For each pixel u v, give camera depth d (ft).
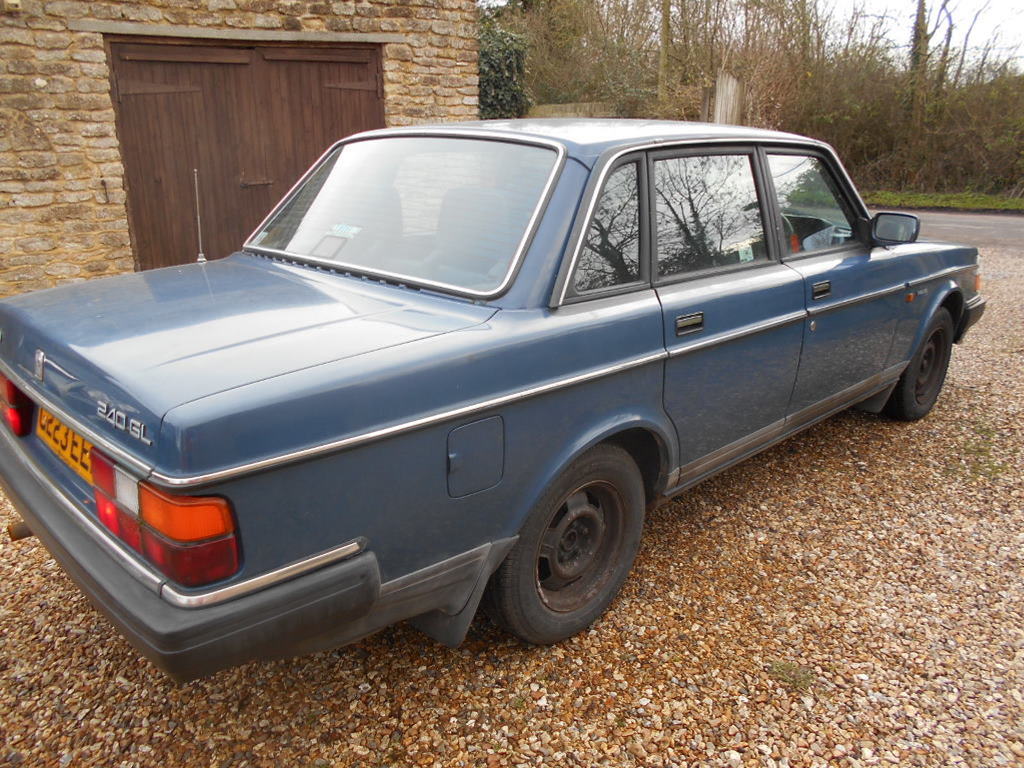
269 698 8.11
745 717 7.96
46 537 6.97
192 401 5.65
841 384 12.98
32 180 20.85
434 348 6.87
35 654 8.70
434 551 7.18
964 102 66.03
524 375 7.48
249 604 5.83
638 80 62.80
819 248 12.28
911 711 8.08
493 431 7.32
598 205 8.45
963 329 16.72
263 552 5.96
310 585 6.15
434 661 8.71
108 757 7.33
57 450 7.36
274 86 24.44
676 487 10.16
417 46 26.73
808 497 12.85
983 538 11.62
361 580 6.44
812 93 70.38
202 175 23.73
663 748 7.55
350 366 6.33
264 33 23.61
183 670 5.68
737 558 10.98
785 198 11.56
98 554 6.35
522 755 7.43
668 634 9.27
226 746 7.48
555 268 7.96
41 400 7.11
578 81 64.95
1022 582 10.49
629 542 9.59
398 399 6.51
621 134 9.20
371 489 6.49
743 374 10.50
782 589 10.25
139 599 5.81
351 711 7.95
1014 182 65.62
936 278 14.89
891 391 15.19
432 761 7.35
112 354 6.46
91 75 21.13
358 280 8.63
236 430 5.64
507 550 7.82
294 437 5.92
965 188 67.67
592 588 9.28
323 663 8.65
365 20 25.41
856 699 8.23
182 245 23.91
